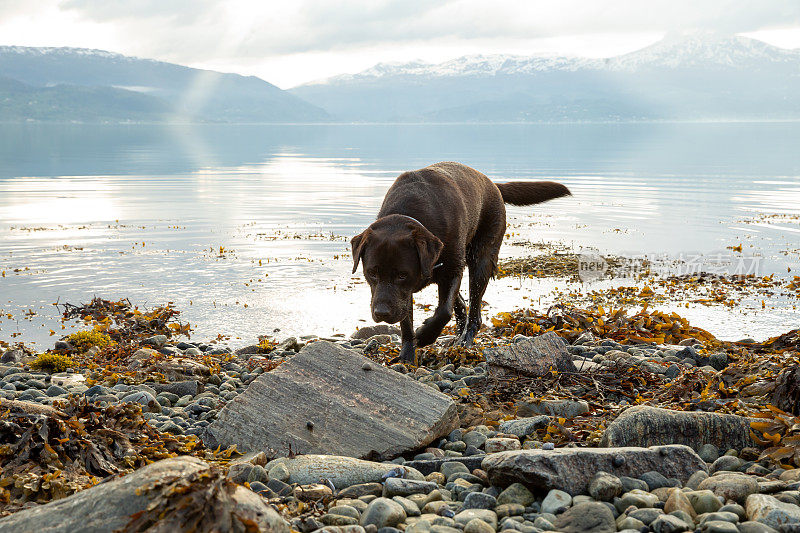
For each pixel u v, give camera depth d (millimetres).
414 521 3785
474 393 6855
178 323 12578
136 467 4906
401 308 6859
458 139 152750
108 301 13500
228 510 3029
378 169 57812
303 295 14742
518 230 23844
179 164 63969
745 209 28641
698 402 5848
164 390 7297
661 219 26078
